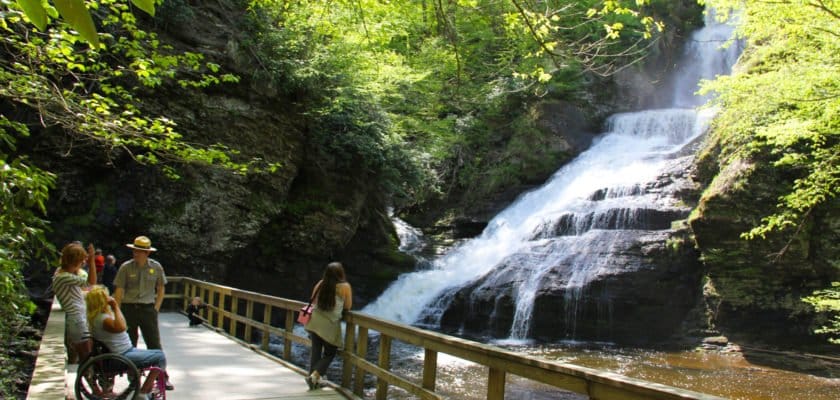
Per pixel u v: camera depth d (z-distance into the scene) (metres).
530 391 11.63
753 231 14.55
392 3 10.02
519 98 30.83
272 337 18.66
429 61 21.06
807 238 16.25
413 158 22.50
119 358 5.29
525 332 18.88
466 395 11.09
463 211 28.86
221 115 17.81
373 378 12.54
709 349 16.98
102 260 12.09
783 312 16.59
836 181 14.49
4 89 6.56
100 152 16.08
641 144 28.16
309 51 18.81
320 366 6.92
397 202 28.06
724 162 19.31
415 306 21.23
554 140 29.48
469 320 20.08
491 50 23.72
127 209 16.78
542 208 25.70
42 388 4.92
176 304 16.95
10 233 4.83
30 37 7.06
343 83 19.56
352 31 15.90
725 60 33.25
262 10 18.38
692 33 35.38
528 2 6.38
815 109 11.72
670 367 14.44
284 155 19.33
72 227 16.06
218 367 8.34
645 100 32.28
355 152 20.70
